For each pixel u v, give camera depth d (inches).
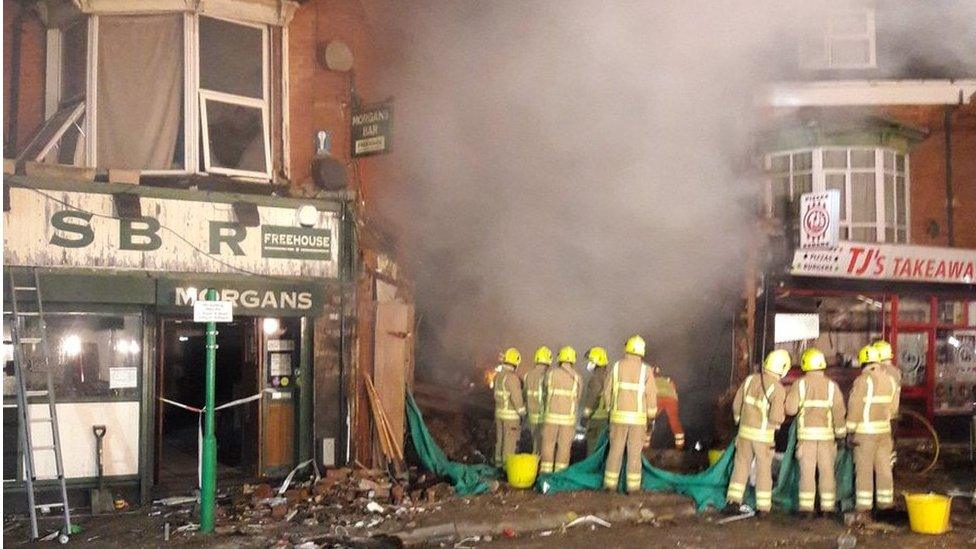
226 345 471.5
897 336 605.3
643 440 422.3
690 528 376.2
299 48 462.3
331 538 339.0
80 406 386.6
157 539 335.6
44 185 375.2
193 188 410.6
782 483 412.5
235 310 404.8
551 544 345.7
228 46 438.0
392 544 336.2
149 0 420.5
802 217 568.4
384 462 448.5
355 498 395.9
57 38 435.8
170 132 423.5
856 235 644.1
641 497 409.1
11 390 376.5
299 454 433.4
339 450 438.3
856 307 606.9
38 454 377.7
